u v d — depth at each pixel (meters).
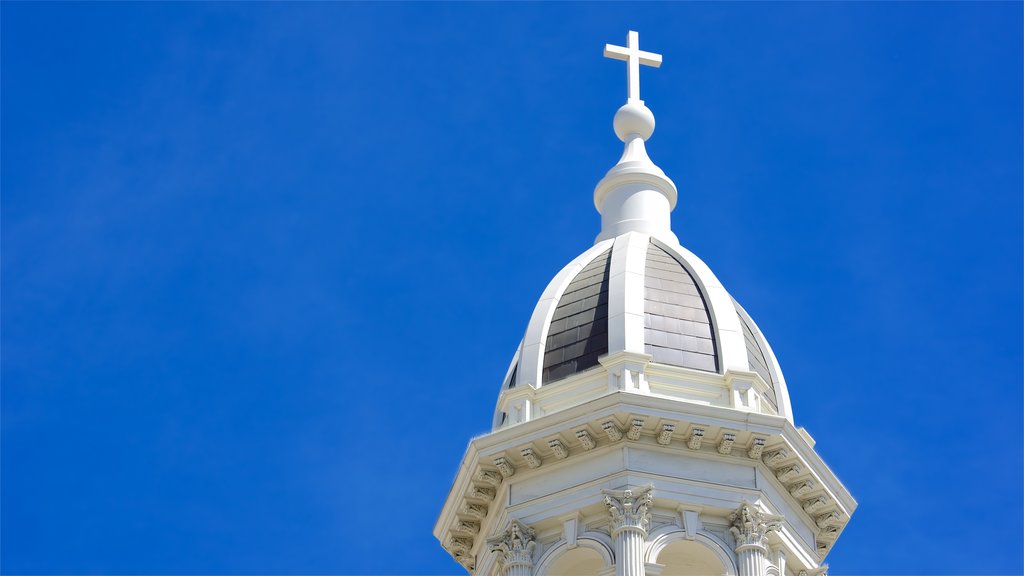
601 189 106.56
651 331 95.75
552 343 97.06
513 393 94.81
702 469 91.31
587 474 91.12
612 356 93.44
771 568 90.81
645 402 90.75
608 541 89.44
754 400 93.62
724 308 97.25
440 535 96.50
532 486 92.25
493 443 92.44
